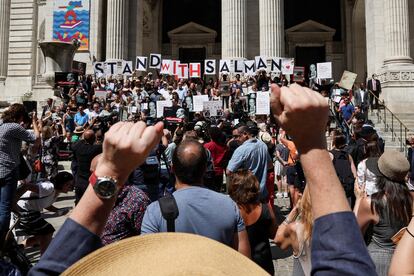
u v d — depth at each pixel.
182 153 4.09
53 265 1.68
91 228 1.74
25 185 7.53
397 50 26.78
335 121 23.62
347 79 24.73
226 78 26.19
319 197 1.58
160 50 45.09
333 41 43.75
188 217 3.63
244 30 30.92
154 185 9.23
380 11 28.34
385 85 26.23
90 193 1.76
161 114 21.45
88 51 31.67
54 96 27.84
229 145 12.64
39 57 41.12
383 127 23.33
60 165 19.20
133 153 1.70
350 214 1.57
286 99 1.58
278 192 16.30
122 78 30.06
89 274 1.36
